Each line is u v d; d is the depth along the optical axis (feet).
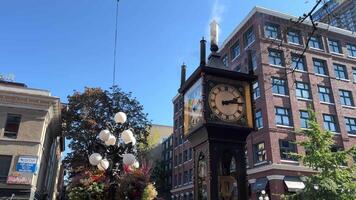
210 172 15.25
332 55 120.78
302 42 115.03
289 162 96.53
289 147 99.50
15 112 95.55
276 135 98.89
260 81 105.29
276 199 90.58
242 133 16.53
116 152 26.78
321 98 112.88
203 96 16.71
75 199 23.76
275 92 105.09
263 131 100.89
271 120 100.32
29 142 93.81
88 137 105.50
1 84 103.86
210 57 18.84
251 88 17.90
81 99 110.83
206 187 15.74
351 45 127.65
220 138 16.12
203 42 17.95
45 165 115.34
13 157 91.25
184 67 21.30
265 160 98.78
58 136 139.44
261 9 112.88
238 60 121.29
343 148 107.96
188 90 19.58
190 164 157.38
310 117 71.56
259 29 110.42
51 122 110.52
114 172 25.46
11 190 88.43
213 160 15.51
